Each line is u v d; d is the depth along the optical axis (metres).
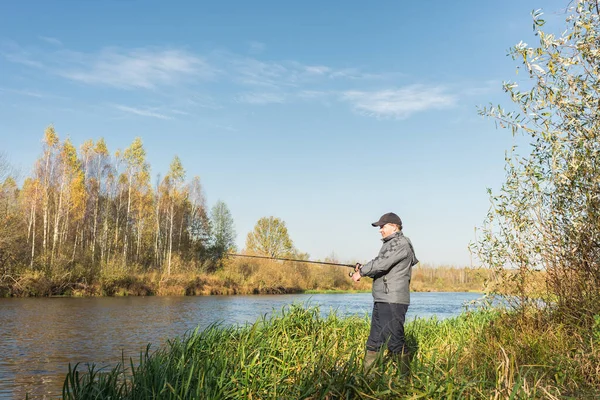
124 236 49.28
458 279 67.00
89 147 48.09
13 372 8.70
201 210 61.03
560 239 6.30
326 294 47.69
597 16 5.52
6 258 30.25
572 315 5.99
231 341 6.52
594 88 5.64
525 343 5.70
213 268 53.12
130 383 4.79
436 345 7.19
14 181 37.31
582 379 4.65
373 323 5.29
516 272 6.74
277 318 7.48
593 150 5.71
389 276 5.26
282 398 4.27
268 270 49.94
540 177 6.32
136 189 52.44
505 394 3.78
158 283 39.56
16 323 16.45
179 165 58.81
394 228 5.49
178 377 4.45
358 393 3.81
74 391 4.36
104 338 13.18
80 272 34.22
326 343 6.12
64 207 41.22
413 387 3.88
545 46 5.67
